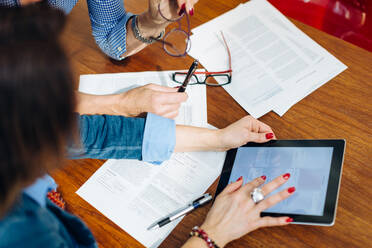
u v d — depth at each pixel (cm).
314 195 81
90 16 112
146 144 91
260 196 82
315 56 108
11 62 41
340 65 106
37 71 42
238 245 83
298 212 80
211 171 94
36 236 54
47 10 47
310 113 99
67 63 46
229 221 81
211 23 118
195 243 79
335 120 97
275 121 99
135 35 109
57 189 94
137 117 99
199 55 112
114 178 95
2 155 44
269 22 116
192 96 106
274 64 108
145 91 97
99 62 114
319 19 166
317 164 85
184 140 95
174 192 92
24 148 45
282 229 83
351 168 90
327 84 103
